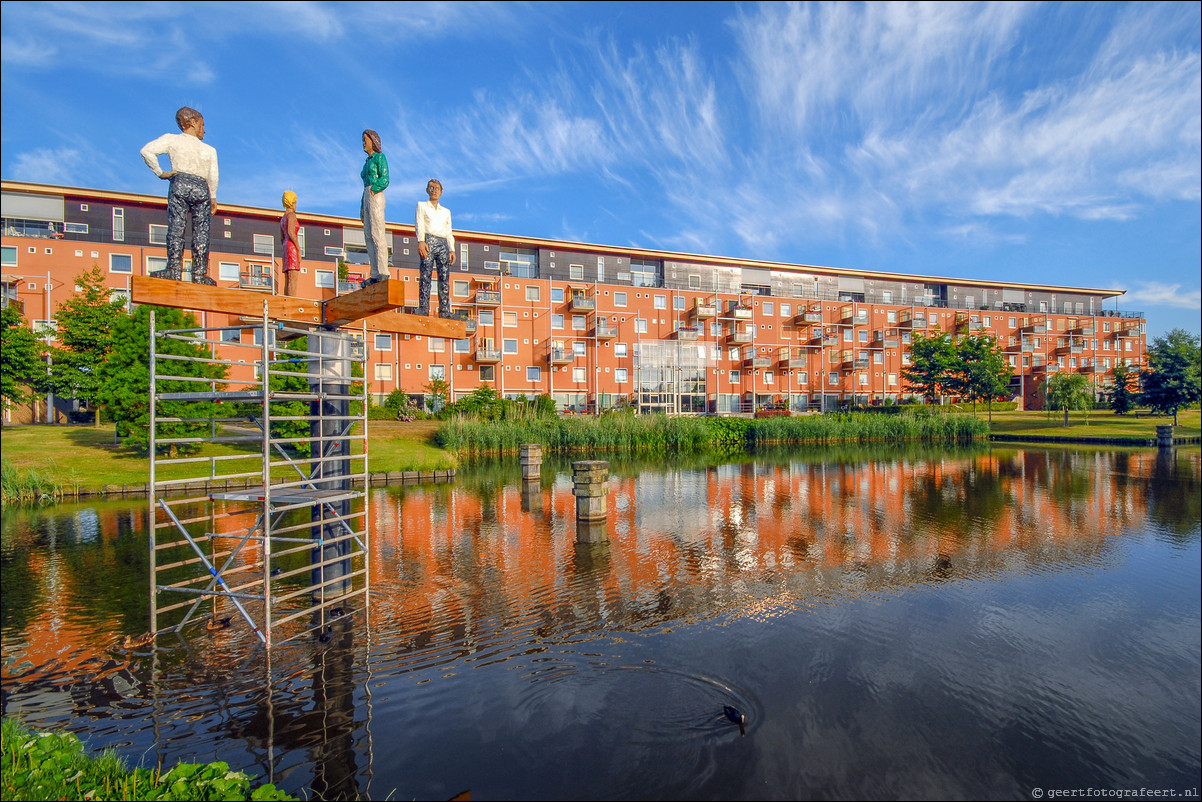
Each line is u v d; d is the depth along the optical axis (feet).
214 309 20.53
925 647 21.56
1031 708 17.42
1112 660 20.57
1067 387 147.74
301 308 23.47
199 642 21.59
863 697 17.89
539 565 32.32
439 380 135.85
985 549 35.65
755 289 183.93
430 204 26.30
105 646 21.27
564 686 18.38
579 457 97.30
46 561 33.35
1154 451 101.50
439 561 33.17
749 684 18.63
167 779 13.21
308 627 23.11
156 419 21.24
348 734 15.70
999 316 202.90
